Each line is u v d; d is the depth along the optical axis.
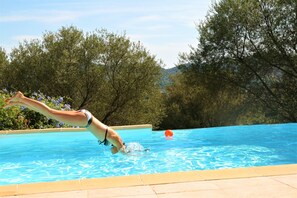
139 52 21.97
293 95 19.84
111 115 22.55
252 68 20.14
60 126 12.30
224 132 11.48
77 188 3.53
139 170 6.48
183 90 25.19
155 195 3.25
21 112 11.93
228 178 3.77
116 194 3.31
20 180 5.95
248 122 22.06
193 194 3.25
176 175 3.93
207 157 7.60
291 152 8.16
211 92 21.75
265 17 19.14
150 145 9.12
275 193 3.21
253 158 7.51
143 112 22.89
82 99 22.20
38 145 9.12
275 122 21.02
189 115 24.81
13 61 21.72
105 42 21.75
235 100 21.94
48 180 5.93
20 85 21.56
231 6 19.39
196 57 20.97
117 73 22.00
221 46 20.05
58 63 21.09
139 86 22.06
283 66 19.75
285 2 18.59
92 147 8.84
